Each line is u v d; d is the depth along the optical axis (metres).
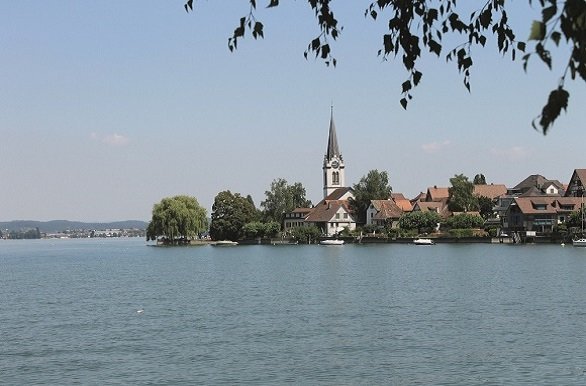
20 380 33.66
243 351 39.28
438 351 38.41
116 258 164.62
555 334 42.78
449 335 43.03
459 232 184.75
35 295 72.62
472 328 45.44
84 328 48.34
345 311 54.84
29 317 54.62
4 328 48.81
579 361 35.47
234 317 52.38
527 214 174.00
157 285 82.38
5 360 38.00
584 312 51.88
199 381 33.06
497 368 34.38
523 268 97.31
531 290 68.31
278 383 32.44
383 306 57.75
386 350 38.88
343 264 115.56
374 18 11.49
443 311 53.94
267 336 43.72
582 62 6.76
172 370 35.19
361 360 36.59
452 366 34.97
